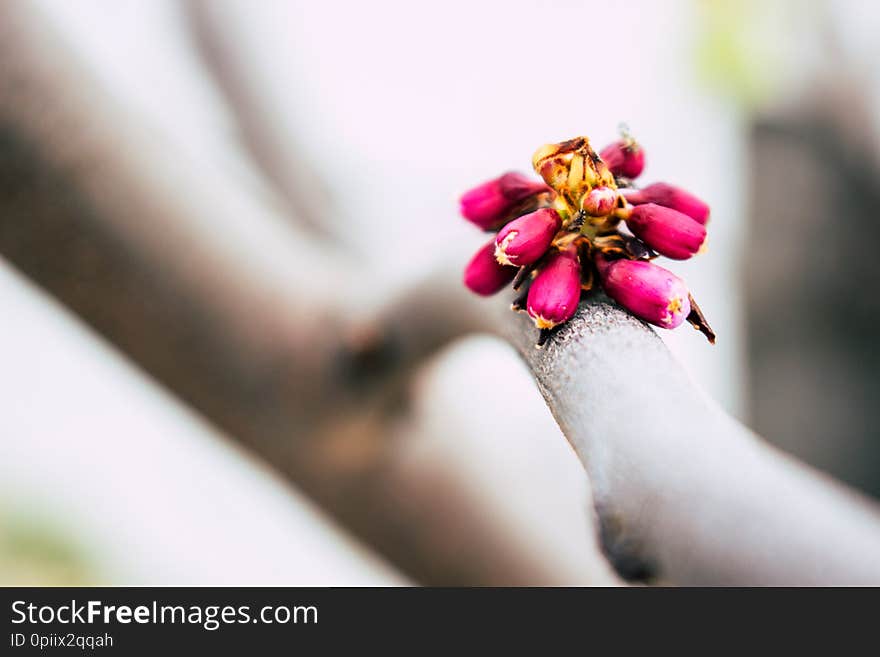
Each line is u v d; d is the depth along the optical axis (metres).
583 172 0.30
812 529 0.25
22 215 0.36
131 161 0.37
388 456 0.38
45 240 0.36
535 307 0.29
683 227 0.30
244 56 0.52
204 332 0.37
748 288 0.68
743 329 0.69
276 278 0.37
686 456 0.26
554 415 0.28
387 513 0.39
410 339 0.36
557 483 0.41
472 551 0.39
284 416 0.38
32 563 0.69
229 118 0.52
